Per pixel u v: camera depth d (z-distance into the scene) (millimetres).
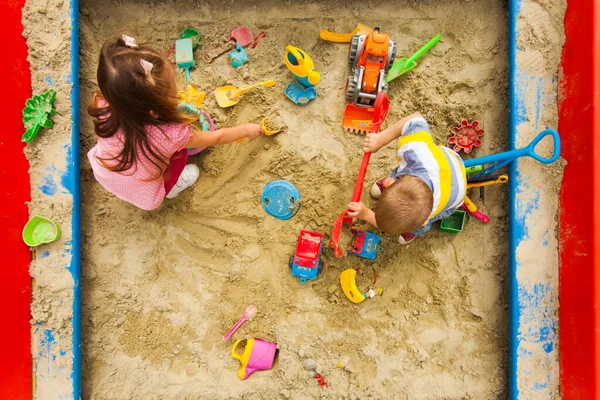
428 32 2191
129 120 1648
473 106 2139
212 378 2090
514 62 2035
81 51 2164
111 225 2150
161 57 1621
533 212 2012
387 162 2150
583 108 1890
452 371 2084
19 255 1992
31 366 2018
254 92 2172
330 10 2197
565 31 2010
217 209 2162
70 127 2053
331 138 2176
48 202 2041
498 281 2111
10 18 1985
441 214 1914
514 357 1999
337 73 2189
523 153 1878
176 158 1961
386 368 2078
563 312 1969
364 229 2164
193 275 2162
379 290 2131
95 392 2070
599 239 1821
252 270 2152
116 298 2125
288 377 2061
